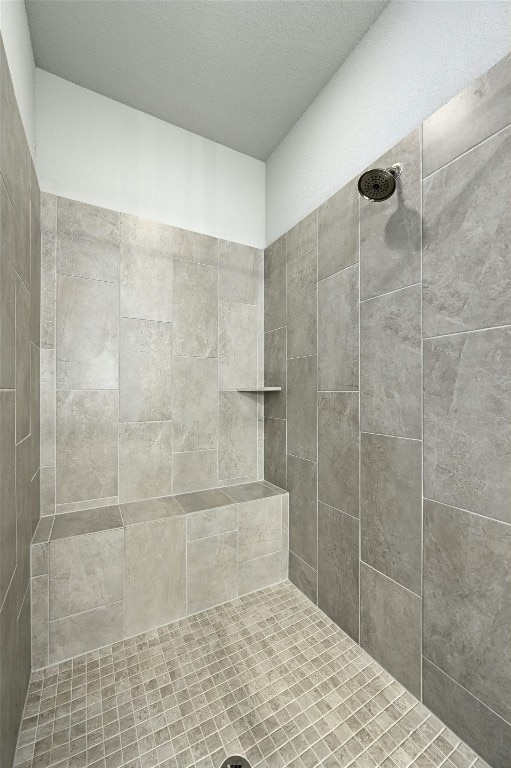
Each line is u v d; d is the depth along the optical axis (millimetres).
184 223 1779
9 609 862
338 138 1442
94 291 1530
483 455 891
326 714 1021
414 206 1072
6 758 821
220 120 1732
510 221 829
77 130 1526
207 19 1250
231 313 1891
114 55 1397
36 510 1317
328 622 1419
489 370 875
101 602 1280
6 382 831
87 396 1511
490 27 893
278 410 1831
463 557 939
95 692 1087
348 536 1342
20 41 1116
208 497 1678
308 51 1371
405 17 1130
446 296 978
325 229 1479
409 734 963
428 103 1057
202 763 887
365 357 1260
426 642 1040
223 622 1419
